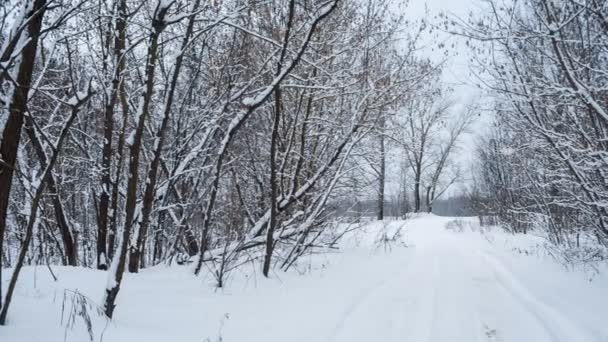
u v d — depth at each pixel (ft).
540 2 23.88
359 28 32.76
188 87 31.32
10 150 13.24
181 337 15.24
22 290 15.89
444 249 45.37
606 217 28.94
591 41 25.11
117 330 14.65
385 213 123.44
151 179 21.53
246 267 26.78
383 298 23.65
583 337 17.80
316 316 19.53
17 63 13.51
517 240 51.37
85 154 28.14
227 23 20.51
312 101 31.12
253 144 35.96
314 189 34.30
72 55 23.36
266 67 30.86
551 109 26.18
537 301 23.45
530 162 36.88
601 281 27.20
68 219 26.96
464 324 19.58
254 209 37.06
